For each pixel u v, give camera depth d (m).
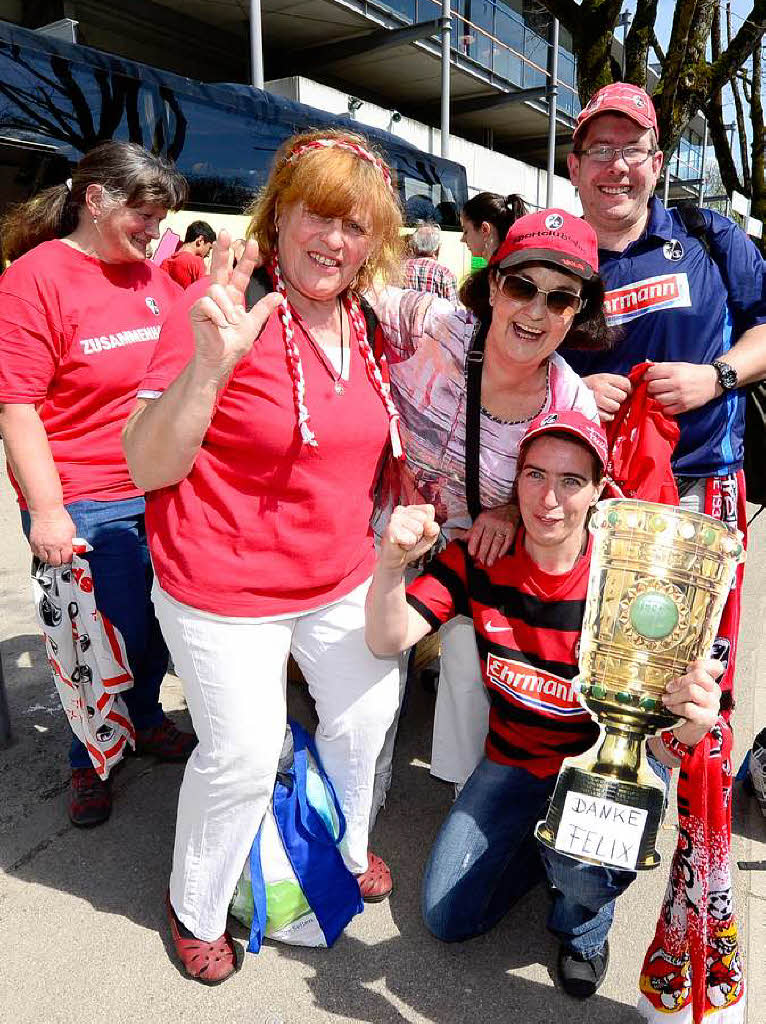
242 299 1.50
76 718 2.26
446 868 2.01
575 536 1.86
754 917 2.17
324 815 2.06
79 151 6.28
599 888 1.79
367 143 1.79
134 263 2.41
